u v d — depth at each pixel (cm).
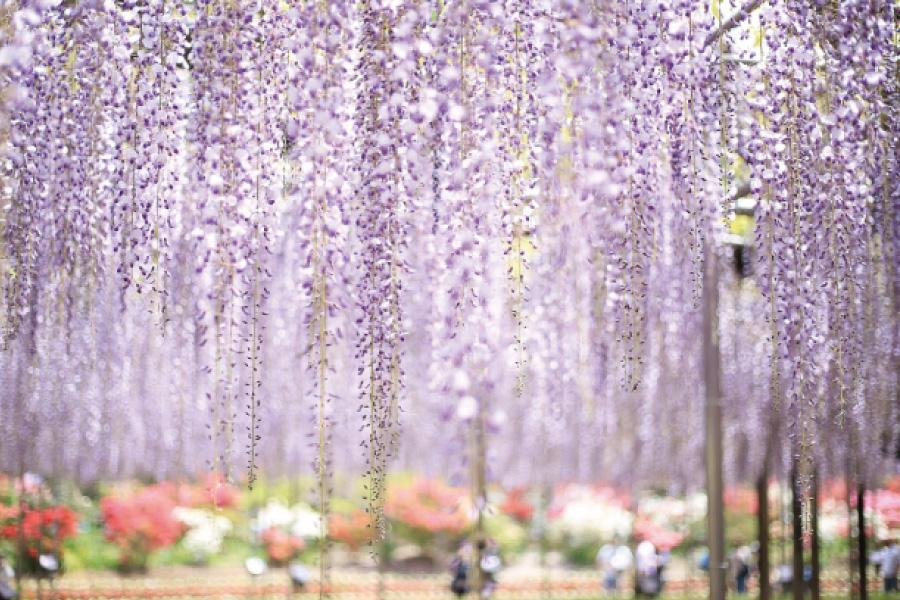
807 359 380
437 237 346
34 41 320
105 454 886
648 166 363
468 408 258
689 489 1002
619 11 325
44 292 432
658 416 834
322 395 333
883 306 444
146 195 366
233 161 326
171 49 347
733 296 679
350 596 1091
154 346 733
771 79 364
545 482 1058
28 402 642
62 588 966
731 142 368
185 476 1259
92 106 362
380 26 320
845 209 376
